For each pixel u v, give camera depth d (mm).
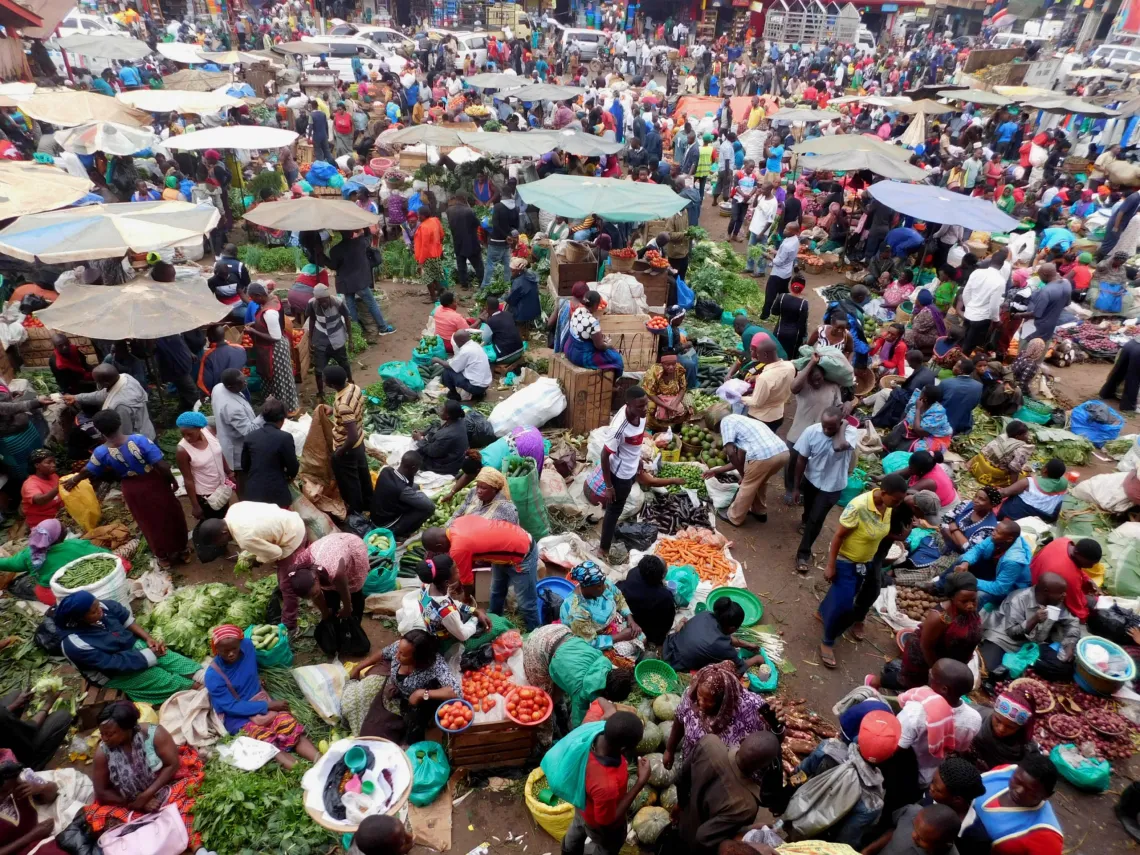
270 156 20578
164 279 8867
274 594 6859
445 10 46125
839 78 37781
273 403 7137
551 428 9867
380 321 12555
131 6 36906
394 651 5508
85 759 5500
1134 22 39406
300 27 41812
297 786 5230
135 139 13914
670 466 9102
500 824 5184
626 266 12195
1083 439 10422
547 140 15523
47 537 6457
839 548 6359
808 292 15852
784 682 6543
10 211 9719
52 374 9930
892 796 4523
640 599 6113
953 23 51156
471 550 5918
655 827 4918
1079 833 5457
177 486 7602
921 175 15039
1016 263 15281
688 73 40094
